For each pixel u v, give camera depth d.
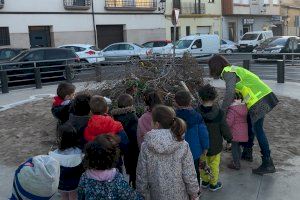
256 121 5.11
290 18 52.22
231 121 5.20
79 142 4.02
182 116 4.13
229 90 4.97
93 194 2.95
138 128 4.25
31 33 27.84
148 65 7.49
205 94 4.55
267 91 5.11
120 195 2.97
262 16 46.72
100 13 31.06
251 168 5.53
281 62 13.36
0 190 5.20
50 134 7.56
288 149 6.35
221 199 4.66
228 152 6.16
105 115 4.14
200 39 25.44
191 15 37.56
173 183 3.32
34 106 10.30
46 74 16.44
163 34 35.34
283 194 4.75
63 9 28.92
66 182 3.77
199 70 7.72
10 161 6.26
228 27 42.34
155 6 34.22
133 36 33.31
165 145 3.26
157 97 4.23
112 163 3.00
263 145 5.21
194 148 4.15
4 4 25.97
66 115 4.92
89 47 23.83
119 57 15.59
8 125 8.44
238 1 42.19
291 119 8.16
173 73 7.36
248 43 32.22
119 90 7.00
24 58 16.12
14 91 13.95
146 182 3.40
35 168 3.08
